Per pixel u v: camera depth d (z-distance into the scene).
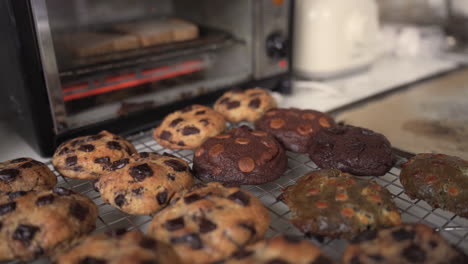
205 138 0.50
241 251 0.34
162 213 0.38
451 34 0.86
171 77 0.59
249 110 0.55
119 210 0.42
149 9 0.70
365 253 0.34
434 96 0.64
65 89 0.50
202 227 0.36
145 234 0.39
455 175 0.41
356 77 0.73
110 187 0.42
